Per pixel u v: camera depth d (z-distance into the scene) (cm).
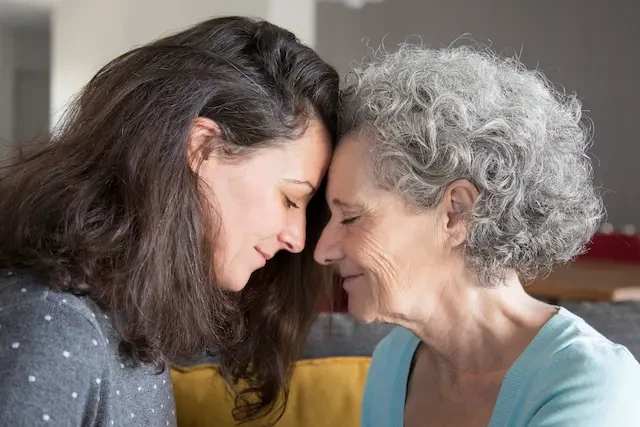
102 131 88
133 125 87
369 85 95
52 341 76
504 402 91
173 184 87
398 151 90
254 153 91
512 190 89
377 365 114
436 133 88
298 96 94
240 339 116
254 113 90
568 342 90
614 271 260
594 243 313
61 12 427
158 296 86
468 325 97
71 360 77
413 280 95
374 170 92
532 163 90
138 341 86
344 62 505
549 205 92
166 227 86
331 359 137
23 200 86
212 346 104
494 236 90
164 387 98
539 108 92
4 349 75
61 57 429
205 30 96
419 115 89
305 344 135
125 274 85
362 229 94
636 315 137
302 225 99
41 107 494
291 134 92
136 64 92
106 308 85
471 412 98
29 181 87
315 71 96
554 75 481
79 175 87
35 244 84
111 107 89
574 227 95
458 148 88
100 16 420
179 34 96
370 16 500
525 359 92
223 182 91
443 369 103
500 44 489
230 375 122
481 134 88
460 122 88
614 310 139
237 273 96
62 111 105
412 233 93
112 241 84
